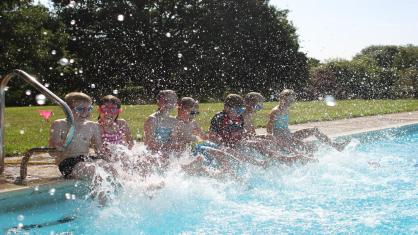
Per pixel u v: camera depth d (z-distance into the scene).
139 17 32.97
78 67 29.91
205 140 5.56
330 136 7.00
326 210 3.95
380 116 11.20
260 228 3.47
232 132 5.50
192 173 4.63
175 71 32.81
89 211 3.80
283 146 5.85
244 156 5.11
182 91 32.03
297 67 32.69
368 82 26.75
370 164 5.80
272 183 4.96
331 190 4.65
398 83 26.36
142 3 34.53
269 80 33.31
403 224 3.54
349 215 3.79
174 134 5.15
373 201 4.22
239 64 33.25
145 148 4.96
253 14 34.44
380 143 7.94
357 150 7.10
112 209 3.85
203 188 4.49
